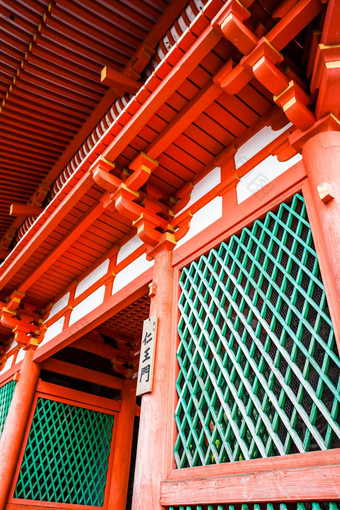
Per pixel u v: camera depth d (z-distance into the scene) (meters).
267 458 2.44
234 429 2.77
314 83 2.88
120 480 6.70
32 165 7.15
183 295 3.89
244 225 3.47
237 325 3.16
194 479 2.79
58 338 6.27
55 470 6.47
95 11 4.96
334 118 2.84
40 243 5.42
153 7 4.88
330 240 2.44
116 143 3.83
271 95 3.55
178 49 3.16
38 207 7.48
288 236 3.24
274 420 2.55
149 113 3.53
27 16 5.12
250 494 2.35
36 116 6.27
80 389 9.02
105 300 5.38
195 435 3.07
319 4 2.63
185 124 3.69
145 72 5.29
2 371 8.27
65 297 6.85
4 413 7.02
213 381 3.09
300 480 2.14
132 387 7.57
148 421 3.42
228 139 4.03
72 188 4.61
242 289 3.21
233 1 2.72
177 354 3.61
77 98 6.05
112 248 5.82
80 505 6.34
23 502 5.88
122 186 4.09
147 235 4.23
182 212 4.39
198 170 4.39
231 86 3.20
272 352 2.98
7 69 5.80
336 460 2.07
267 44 2.82
